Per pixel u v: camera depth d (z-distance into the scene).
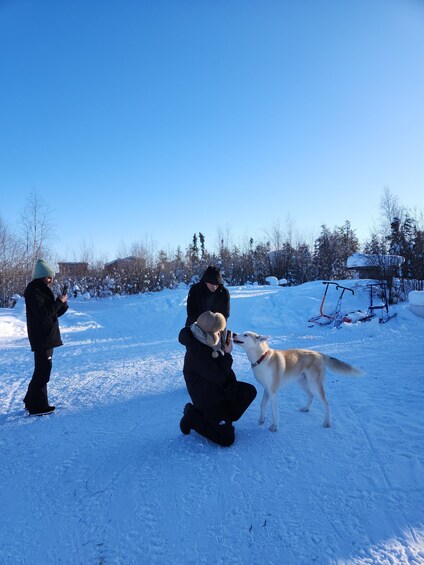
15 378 6.59
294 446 3.75
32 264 20.16
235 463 3.45
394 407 4.64
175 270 25.22
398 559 2.27
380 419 4.30
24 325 12.45
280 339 9.30
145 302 15.19
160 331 11.59
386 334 9.23
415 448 3.59
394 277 13.55
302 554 2.35
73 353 8.70
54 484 3.21
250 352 4.19
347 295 12.52
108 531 2.62
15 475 3.36
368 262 13.51
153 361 7.70
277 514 2.72
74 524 2.70
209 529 2.60
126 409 4.98
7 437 4.17
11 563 2.36
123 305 16.25
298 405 4.94
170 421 4.52
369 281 13.18
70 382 6.29
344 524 2.59
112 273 22.81
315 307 11.85
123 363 7.59
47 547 2.49
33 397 4.82
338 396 5.18
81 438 4.10
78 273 24.17
